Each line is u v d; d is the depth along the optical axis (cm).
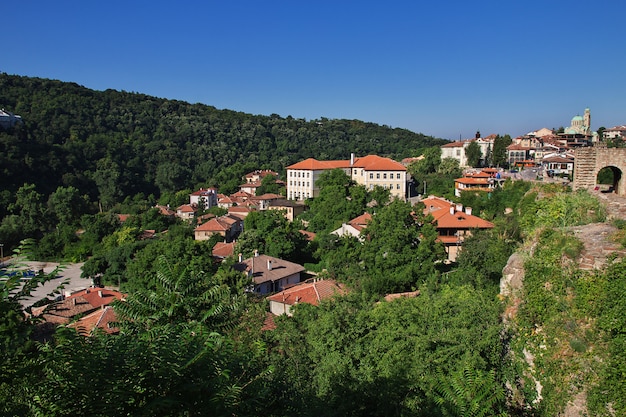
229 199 11750
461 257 3578
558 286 1535
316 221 7838
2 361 908
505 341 1716
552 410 1441
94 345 914
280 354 2012
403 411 1484
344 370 1750
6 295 956
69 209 9775
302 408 1321
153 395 878
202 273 1688
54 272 1044
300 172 10700
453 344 1727
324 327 1980
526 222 2850
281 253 5791
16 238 8706
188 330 1130
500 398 1307
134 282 4312
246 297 3002
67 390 841
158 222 9219
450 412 1242
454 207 5806
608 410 1319
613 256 1454
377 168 10019
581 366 1398
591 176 3891
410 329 1894
